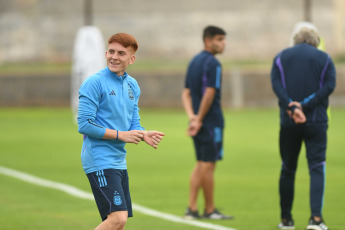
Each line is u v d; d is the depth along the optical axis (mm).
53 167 33500
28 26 103312
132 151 39844
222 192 26484
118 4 103750
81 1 103938
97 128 13617
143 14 103312
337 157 36219
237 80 73125
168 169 33062
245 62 97938
